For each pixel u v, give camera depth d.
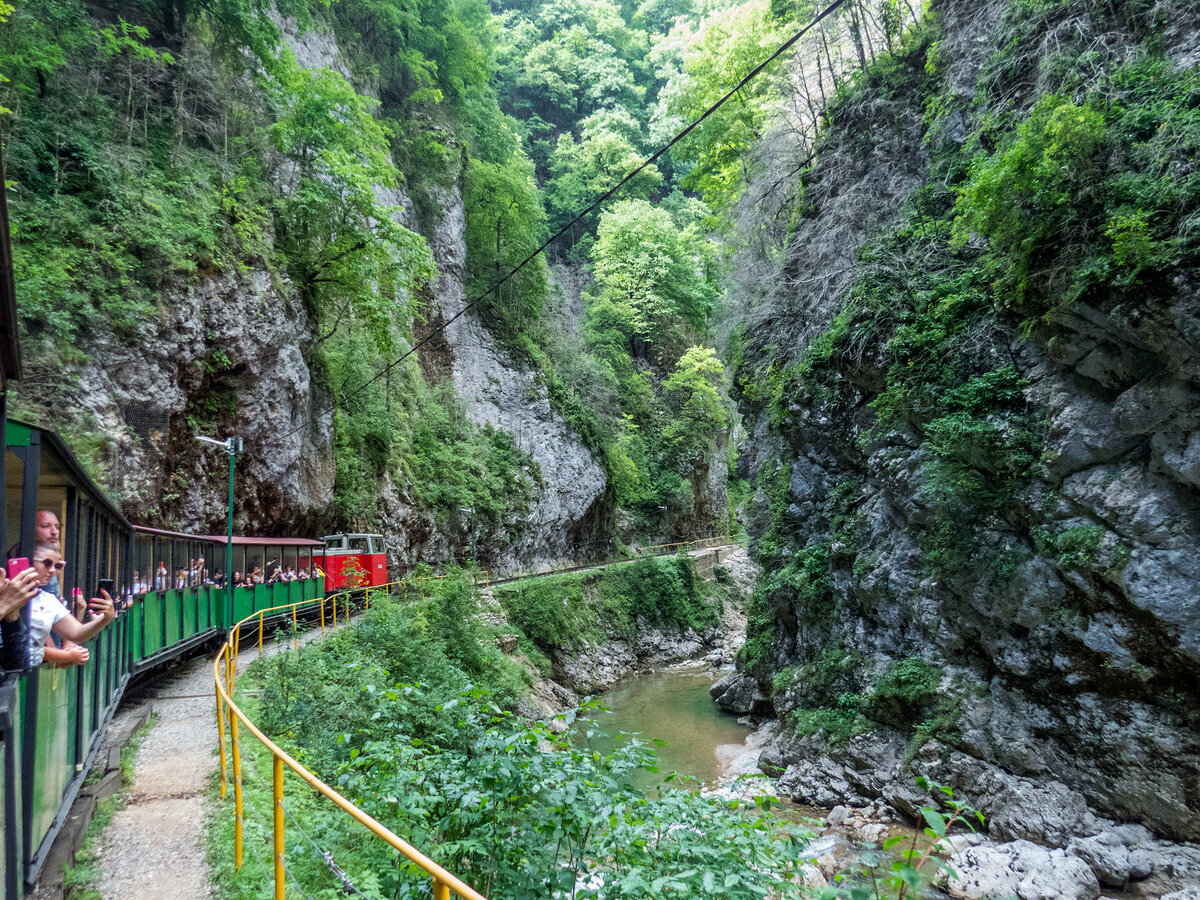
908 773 15.27
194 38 23.58
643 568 42.72
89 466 15.27
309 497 24.81
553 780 4.83
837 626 19.75
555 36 64.12
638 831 4.82
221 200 21.28
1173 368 12.09
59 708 5.59
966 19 18.88
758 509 28.09
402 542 30.70
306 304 24.98
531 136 60.62
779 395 22.84
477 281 43.31
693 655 40.38
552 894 4.34
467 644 21.28
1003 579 14.80
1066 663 13.81
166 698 12.72
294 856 6.01
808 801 16.56
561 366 48.00
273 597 19.69
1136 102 12.98
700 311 56.84
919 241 18.11
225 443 17.34
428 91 39.19
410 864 4.88
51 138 17.75
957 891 11.59
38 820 4.83
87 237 17.02
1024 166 12.94
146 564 11.41
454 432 37.03
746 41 28.06
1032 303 14.17
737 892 4.18
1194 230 11.51
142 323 17.70
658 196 66.00
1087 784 13.51
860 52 22.80
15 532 4.57
